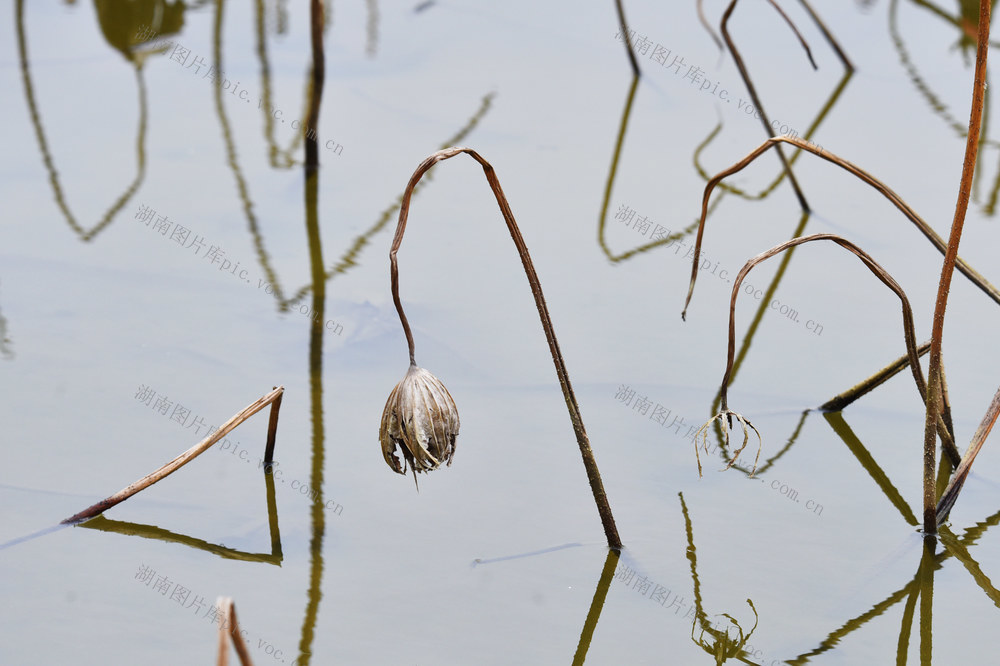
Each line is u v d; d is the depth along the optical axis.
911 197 6.87
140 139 7.52
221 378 4.91
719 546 4.00
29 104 8.00
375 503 4.17
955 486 4.10
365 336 5.30
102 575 3.68
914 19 10.30
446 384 4.95
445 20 10.27
